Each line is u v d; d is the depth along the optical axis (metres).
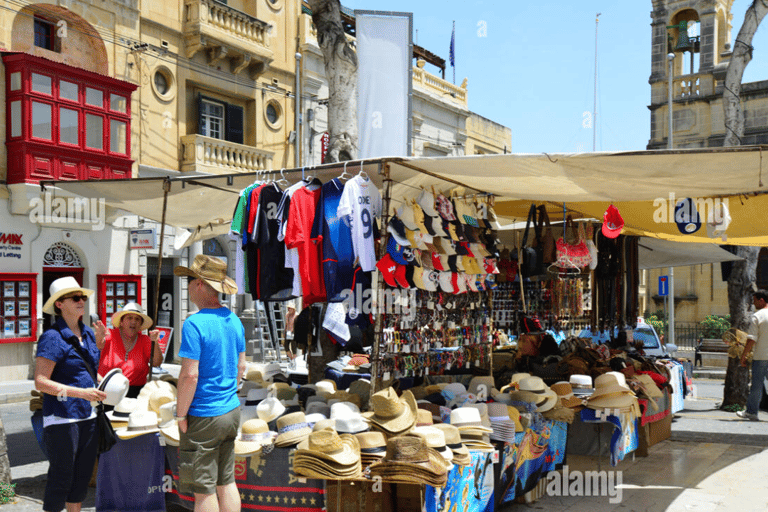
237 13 19.64
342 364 8.12
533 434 6.09
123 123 16.89
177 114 18.61
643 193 6.45
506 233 10.23
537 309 9.18
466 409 5.22
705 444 8.79
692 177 5.59
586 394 7.00
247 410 5.63
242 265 6.05
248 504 4.89
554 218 9.52
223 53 19.36
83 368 4.64
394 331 5.69
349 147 8.97
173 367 17.56
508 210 9.07
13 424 10.44
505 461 5.45
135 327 6.50
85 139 15.90
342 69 9.02
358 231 5.38
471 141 32.12
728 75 11.76
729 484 6.70
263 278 5.84
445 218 6.46
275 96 21.59
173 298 19.08
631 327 11.67
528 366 8.70
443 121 29.70
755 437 9.27
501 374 8.48
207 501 4.25
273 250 5.81
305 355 9.01
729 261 12.56
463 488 4.78
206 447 4.26
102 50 16.73
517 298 9.13
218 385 4.32
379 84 9.14
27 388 13.88
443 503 4.51
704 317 28.70
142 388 6.14
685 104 27.61
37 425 5.66
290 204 5.55
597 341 11.14
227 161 19.42
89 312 16.38
